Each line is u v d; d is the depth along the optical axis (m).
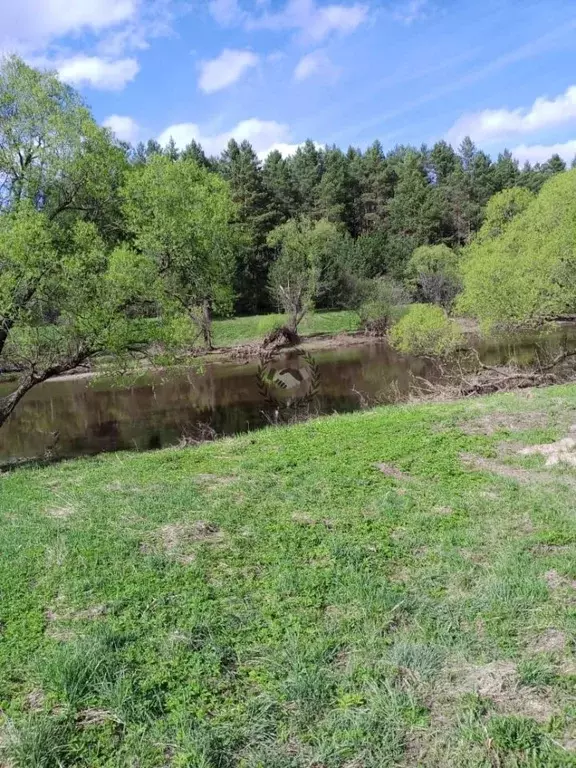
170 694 3.53
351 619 4.30
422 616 4.32
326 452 9.39
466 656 3.81
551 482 7.40
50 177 13.62
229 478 8.21
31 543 5.84
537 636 4.02
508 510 6.44
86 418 20.12
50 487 8.39
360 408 18.86
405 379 24.25
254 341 37.81
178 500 7.07
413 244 50.28
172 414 20.14
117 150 14.86
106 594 4.74
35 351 13.89
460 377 19.05
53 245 13.39
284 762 3.02
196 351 33.50
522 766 2.95
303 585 4.80
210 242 17.75
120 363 14.84
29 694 3.58
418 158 69.06
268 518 6.40
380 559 5.30
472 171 67.94
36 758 3.05
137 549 5.62
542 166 70.38
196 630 4.19
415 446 9.46
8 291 12.12
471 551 5.45
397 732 3.19
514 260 20.03
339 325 43.22
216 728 3.25
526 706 3.36
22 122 13.14
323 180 59.53
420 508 6.62
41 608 4.55
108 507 6.92
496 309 19.44
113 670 3.72
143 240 15.24
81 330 13.14
